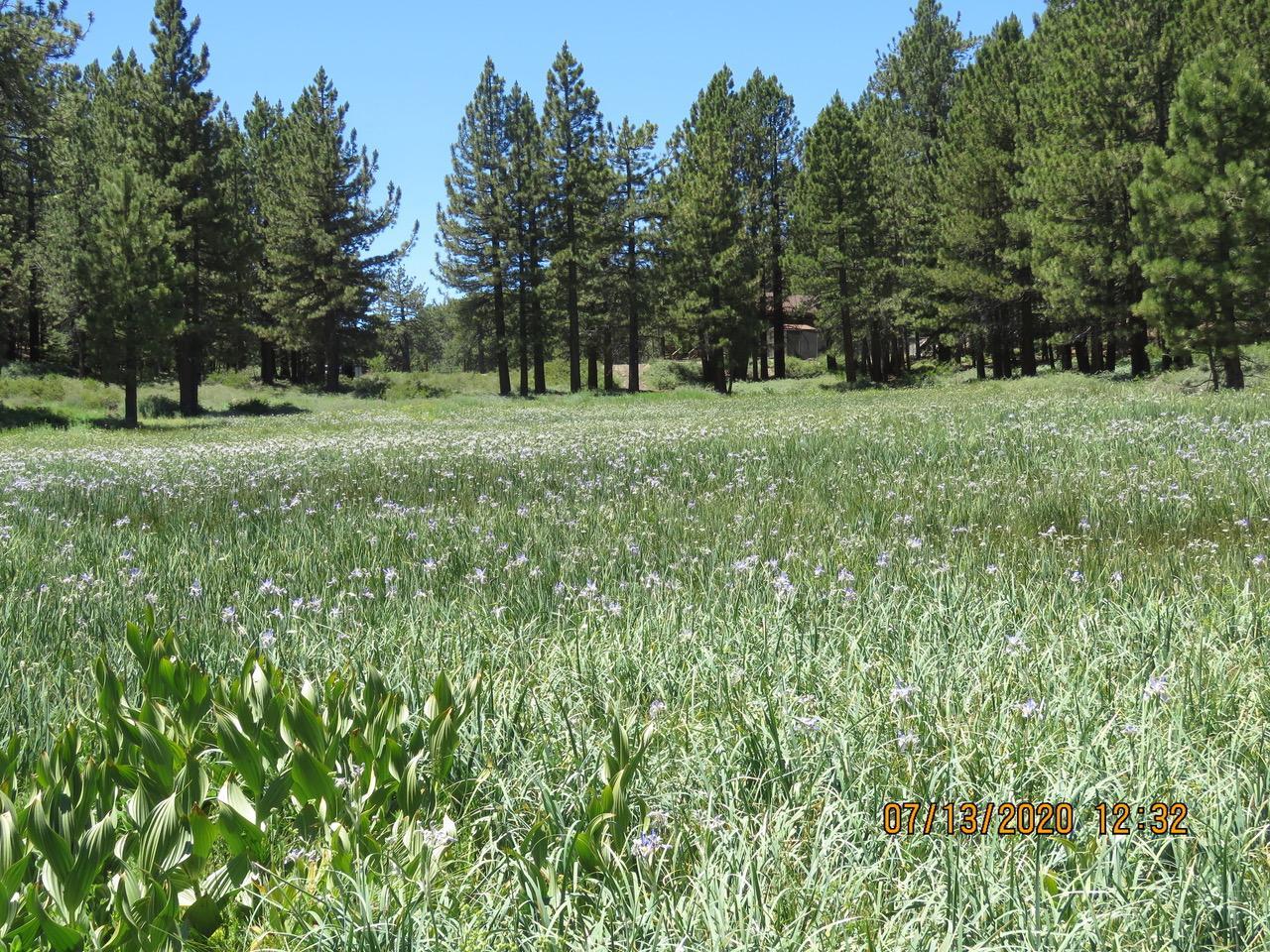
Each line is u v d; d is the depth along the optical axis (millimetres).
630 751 3098
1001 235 37781
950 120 43875
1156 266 22000
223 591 5969
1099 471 9281
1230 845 2471
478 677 3391
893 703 3463
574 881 2471
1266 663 3799
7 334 47062
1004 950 2168
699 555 6617
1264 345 32344
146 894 2322
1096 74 28406
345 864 2502
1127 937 2236
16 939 2184
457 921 2379
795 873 2578
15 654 4496
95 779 2725
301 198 52875
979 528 7535
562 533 7602
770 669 4008
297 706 2939
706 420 23469
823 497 9195
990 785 2904
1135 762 2945
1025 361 39625
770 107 52312
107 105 42906
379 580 6164
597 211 49812
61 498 10672
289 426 31031
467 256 51031
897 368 57344
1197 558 5871
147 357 32906
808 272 46406
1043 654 4012
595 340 57781
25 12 28859
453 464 13297
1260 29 25047
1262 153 21031
